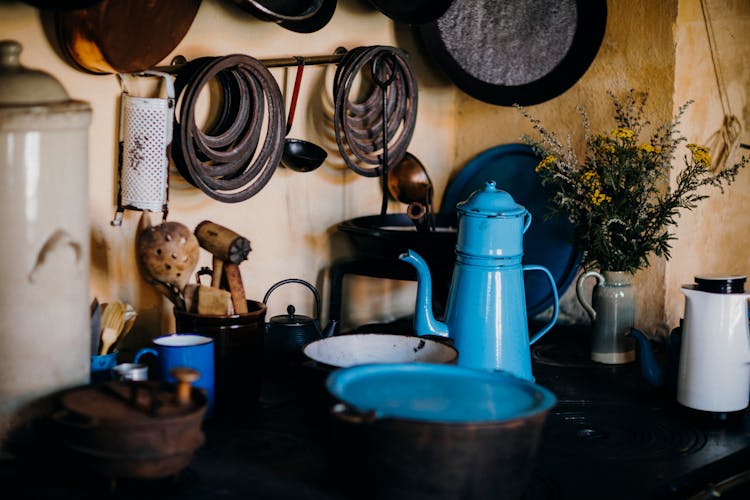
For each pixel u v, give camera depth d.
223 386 1.89
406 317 2.89
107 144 2.04
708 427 1.96
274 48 2.39
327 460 1.66
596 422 1.97
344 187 2.66
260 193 2.41
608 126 2.66
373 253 2.44
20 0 1.74
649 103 2.57
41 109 1.55
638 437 1.88
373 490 1.42
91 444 1.43
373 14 2.66
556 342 2.62
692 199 2.56
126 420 1.42
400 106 2.60
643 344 2.15
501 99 2.73
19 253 1.57
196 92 2.01
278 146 2.26
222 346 1.88
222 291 1.88
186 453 1.47
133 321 2.00
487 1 2.71
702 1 2.61
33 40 1.89
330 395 1.44
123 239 2.10
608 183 2.35
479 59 2.73
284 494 1.51
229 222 2.34
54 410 1.55
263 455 1.68
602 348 2.41
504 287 2.04
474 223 2.04
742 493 1.84
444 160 2.97
